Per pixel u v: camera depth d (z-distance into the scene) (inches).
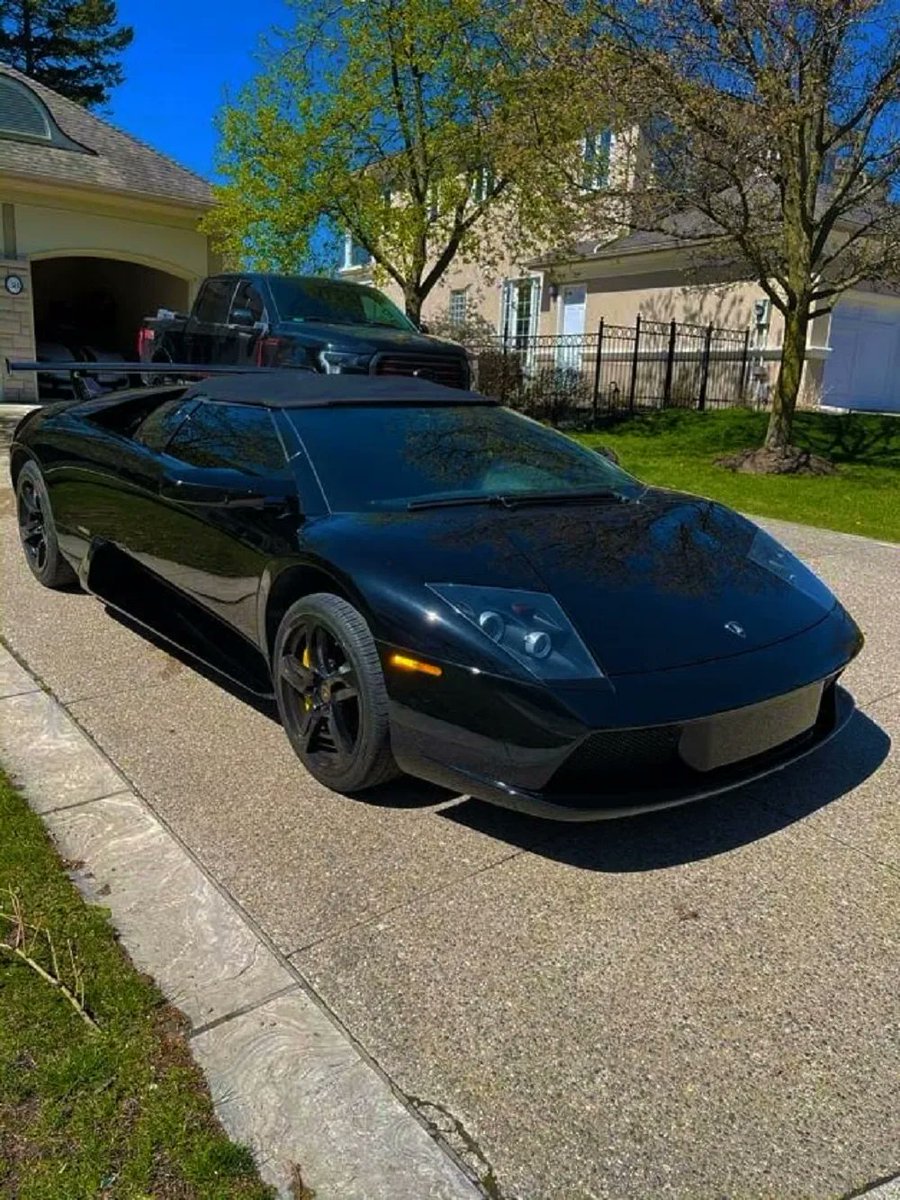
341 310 353.7
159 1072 75.6
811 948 93.9
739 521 144.4
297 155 536.1
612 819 107.6
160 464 158.1
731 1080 77.2
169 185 652.1
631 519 131.5
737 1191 67.2
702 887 103.5
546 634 101.4
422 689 105.1
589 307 792.9
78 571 186.9
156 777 125.3
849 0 319.3
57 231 614.5
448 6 508.4
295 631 124.0
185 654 156.8
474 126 526.0
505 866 106.7
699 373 688.4
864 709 152.8
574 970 89.9
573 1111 73.8
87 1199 64.5
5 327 605.0
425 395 164.4
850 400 697.0
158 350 405.4
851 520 316.2
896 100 351.6
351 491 133.0
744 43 339.3
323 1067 77.0
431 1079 76.4
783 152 378.3
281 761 130.7
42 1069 75.1
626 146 402.9
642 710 97.4
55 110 671.1
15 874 100.9
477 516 126.4
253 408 152.3
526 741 97.8
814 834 114.8
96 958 88.5
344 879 103.5
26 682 155.9
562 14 365.1
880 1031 83.0
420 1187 66.7
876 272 395.5
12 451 215.9
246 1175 67.0
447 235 597.9
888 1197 66.9
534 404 652.1
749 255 396.8
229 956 90.3
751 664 106.1
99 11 1365.7
